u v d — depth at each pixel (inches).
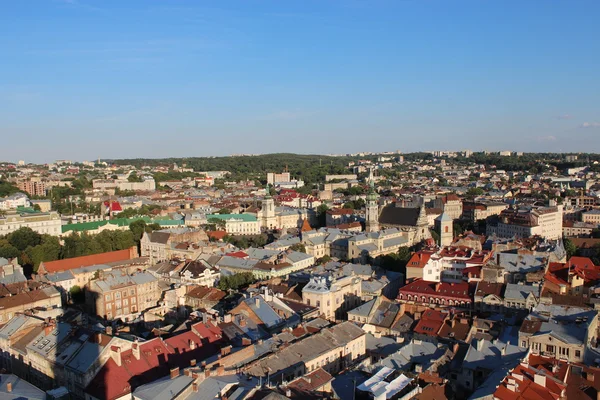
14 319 7672.2
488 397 4921.3
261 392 4803.2
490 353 6299.2
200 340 6624.0
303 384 5226.4
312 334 6707.7
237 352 5856.3
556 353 6323.8
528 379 5226.4
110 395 5536.4
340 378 5654.5
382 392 5073.8
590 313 7224.4
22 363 6968.5
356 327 7165.4
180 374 5418.3
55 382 6294.3
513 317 7741.1
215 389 4916.3
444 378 5802.2
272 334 6919.3
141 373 5910.4
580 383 5349.4
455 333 7283.5
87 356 6048.2
